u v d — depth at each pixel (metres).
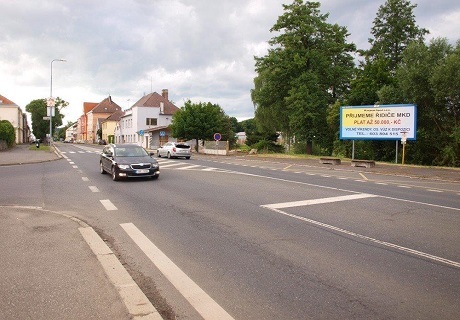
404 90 30.39
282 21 39.88
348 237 6.57
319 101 38.19
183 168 21.12
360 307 3.87
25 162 23.83
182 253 5.59
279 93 41.69
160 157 34.62
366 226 7.39
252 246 5.98
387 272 4.89
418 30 44.72
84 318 3.42
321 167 24.36
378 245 6.10
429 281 4.60
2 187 12.83
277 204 9.72
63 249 5.40
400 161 33.47
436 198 11.35
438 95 27.88
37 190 12.15
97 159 28.28
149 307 3.65
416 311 3.79
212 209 9.01
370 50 46.16
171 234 6.67
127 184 13.77
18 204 9.61
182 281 4.51
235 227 7.22
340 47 40.12
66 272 4.52
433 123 31.33
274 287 4.36
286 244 6.11
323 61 39.00
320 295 4.15
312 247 5.96
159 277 4.63
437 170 22.91
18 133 84.94
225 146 42.59
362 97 36.25
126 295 3.90
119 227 7.17
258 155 39.97
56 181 14.60
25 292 3.95
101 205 9.52
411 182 16.45
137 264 5.09
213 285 4.40
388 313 3.74
